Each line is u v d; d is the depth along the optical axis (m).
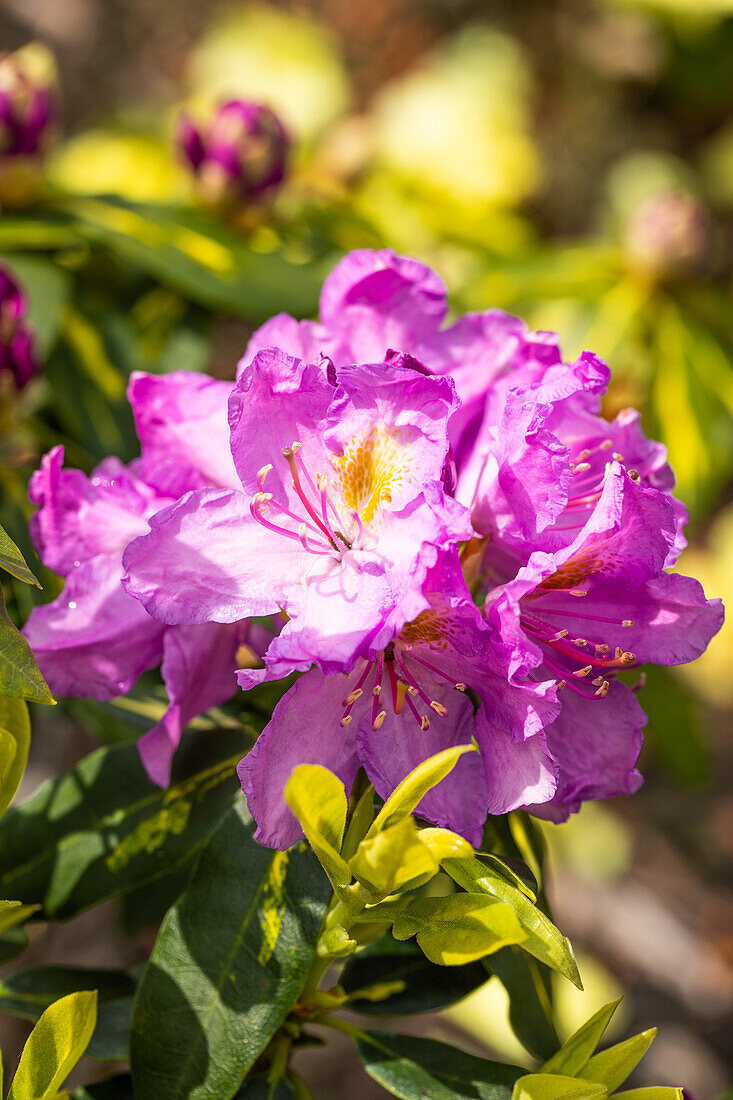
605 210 1.51
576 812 0.53
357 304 0.54
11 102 0.69
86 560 0.55
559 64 1.54
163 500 0.55
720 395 0.83
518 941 0.49
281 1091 0.54
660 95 1.55
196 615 0.50
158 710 0.61
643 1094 0.52
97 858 0.56
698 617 0.53
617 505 0.49
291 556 0.51
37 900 0.56
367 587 0.50
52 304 0.69
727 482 1.41
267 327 0.54
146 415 0.54
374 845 0.49
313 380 0.51
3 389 0.64
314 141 0.94
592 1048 0.52
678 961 1.27
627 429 0.54
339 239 0.77
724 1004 1.25
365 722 0.51
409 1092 0.53
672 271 0.82
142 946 0.86
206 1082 0.51
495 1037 1.04
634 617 0.53
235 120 0.71
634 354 0.82
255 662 0.55
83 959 0.96
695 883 1.33
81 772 0.57
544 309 0.87
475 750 0.51
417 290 0.54
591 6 1.51
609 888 1.29
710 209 1.52
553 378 0.53
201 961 0.52
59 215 0.71
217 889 0.53
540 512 0.51
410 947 0.57
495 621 0.50
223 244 0.71
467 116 1.21
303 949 0.52
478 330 0.54
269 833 0.50
